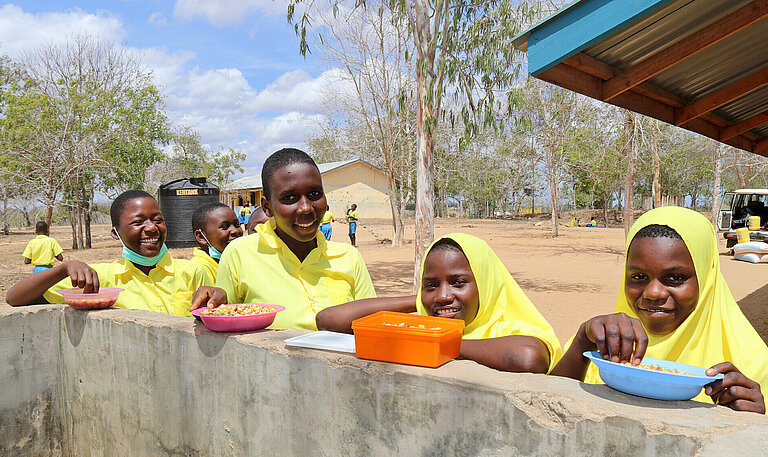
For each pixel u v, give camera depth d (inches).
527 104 928.3
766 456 48.0
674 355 86.1
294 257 118.3
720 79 202.4
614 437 56.0
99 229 1663.4
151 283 146.9
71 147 805.9
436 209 2603.3
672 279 82.3
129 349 114.0
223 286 120.1
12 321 125.4
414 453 71.5
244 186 2027.6
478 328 95.3
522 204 2753.4
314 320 114.5
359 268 129.6
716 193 1039.6
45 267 402.9
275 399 87.6
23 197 855.1
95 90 846.5
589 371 91.2
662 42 155.6
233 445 95.0
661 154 1237.1
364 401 76.2
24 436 128.5
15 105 834.2
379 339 75.6
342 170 1881.2
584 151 1079.6
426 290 95.7
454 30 378.9
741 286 446.3
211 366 97.8
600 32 135.0
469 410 66.6
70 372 130.7
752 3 140.0
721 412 55.8
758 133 291.7
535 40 150.0
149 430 111.1
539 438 61.2
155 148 960.3
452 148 1622.8
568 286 459.2
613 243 946.1
